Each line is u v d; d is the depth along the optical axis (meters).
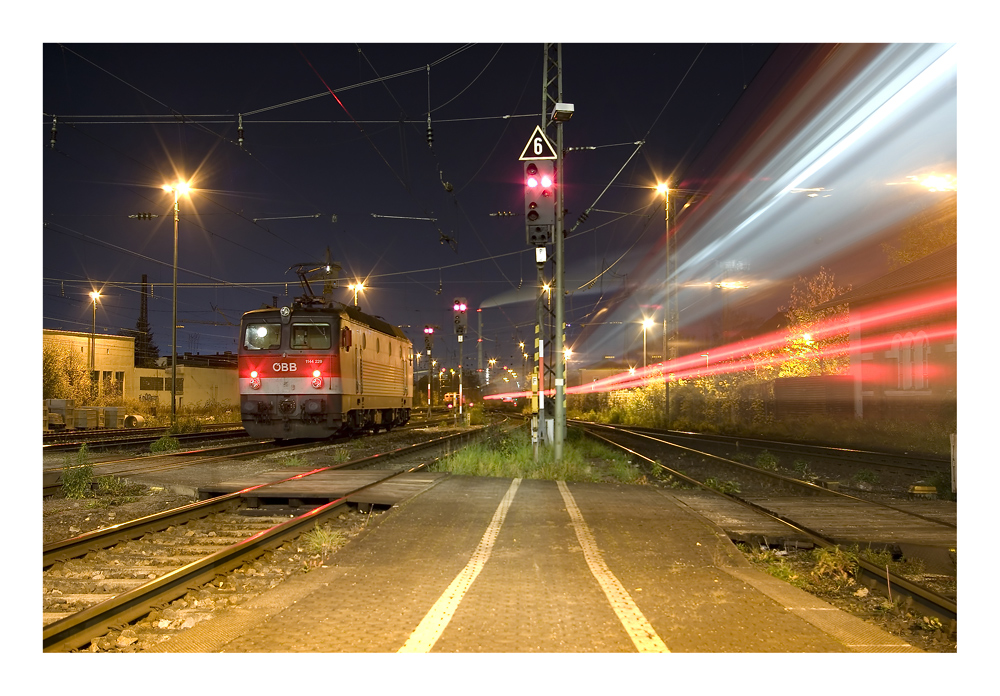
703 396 45.06
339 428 23.34
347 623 5.00
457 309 37.44
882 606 6.19
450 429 36.31
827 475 17.05
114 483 12.45
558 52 16.61
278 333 22.70
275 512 10.70
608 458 20.72
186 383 55.06
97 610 5.09
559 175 16.70
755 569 6.98
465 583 6.07
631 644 4.66
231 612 5.33
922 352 27.08
